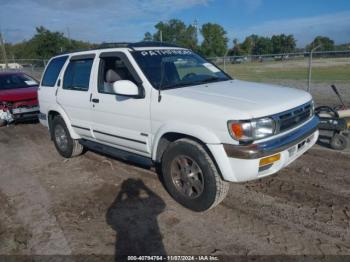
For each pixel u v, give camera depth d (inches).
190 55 203.0
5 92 372.5
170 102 151.8
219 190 143.7
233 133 130.7
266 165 134.5
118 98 176.9
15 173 222.5
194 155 145.6
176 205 161.5
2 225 153.9
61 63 235.5
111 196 175.3
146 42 196.4
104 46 197.0
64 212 161.9
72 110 216.1
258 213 148.9
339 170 188.9
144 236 138.1
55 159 245.0
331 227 135.1
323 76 727.1
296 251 122.5
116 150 195.0
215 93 152.6
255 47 3304.6
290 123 143.6
